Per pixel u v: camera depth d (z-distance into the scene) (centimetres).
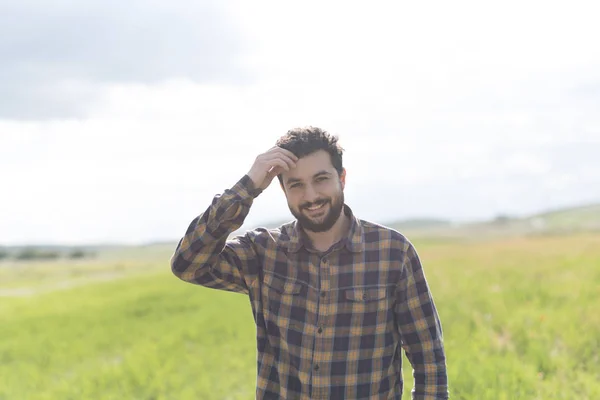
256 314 367
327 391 345
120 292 3553
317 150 335
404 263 352
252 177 341
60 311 2680
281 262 358
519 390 743
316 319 348
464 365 839
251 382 962
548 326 1139
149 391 964
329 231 353
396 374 362
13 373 1248
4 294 4972
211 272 367
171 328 1697
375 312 347
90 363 1326
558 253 3300
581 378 803
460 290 1912
